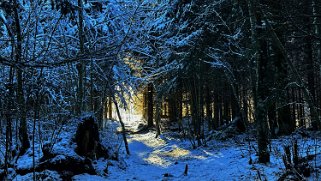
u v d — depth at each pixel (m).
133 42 12.70
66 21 12.20
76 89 13.38
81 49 11.76
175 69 20.00
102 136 16.66
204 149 17.11
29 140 10.65
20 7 6.70
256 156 11.75
